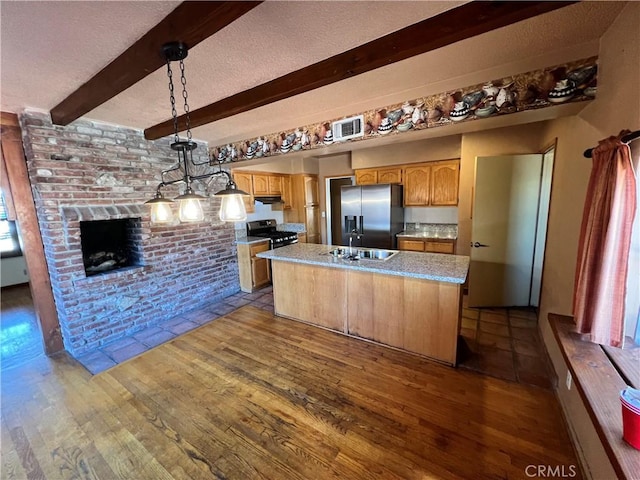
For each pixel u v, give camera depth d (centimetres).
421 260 292
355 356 266
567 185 232
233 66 187
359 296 292
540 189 333
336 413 196
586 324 139
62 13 126
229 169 440
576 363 131
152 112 268
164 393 223
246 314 372
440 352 251
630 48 130
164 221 207
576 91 176
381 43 160
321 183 620
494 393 211
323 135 297
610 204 122
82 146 282
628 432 92
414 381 228
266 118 302
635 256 130
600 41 164
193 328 336
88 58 167
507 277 356
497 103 202
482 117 209
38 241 276
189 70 189
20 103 234
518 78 192
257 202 542
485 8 130
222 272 434
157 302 350
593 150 142
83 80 197
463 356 259
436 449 167
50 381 242
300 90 202
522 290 357
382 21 145
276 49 167
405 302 264
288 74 200
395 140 272
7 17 126
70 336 279
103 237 336
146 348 294
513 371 236
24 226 267
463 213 412
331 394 215
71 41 149
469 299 367
